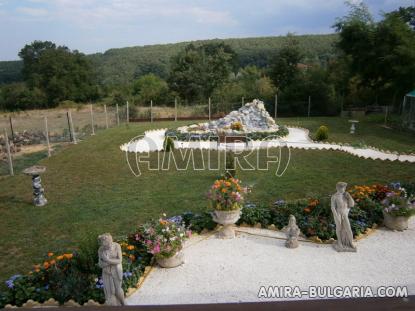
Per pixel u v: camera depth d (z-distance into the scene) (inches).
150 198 473.7
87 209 443.5
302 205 385.7
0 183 576.1
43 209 450.6
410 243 331.3
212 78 1856.5
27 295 251.6
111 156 727.7
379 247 324.8
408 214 351.6
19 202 478.0
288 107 1362.0
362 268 289.7
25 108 1945.1
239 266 297.7
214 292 263.1
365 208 379.9
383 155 679.1
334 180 530.3
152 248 291.9
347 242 319.0
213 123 986.7
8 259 324.5
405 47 1058.1
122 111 1357.0
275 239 344.5
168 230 298.7
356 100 1371.8
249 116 975.0
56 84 1978.3
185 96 1871.3
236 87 1542.8
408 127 957.8
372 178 536.7
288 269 290.8
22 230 388.2
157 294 263.0
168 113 1368.1
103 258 224.4
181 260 301.7
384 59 1121.4
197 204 444.1
